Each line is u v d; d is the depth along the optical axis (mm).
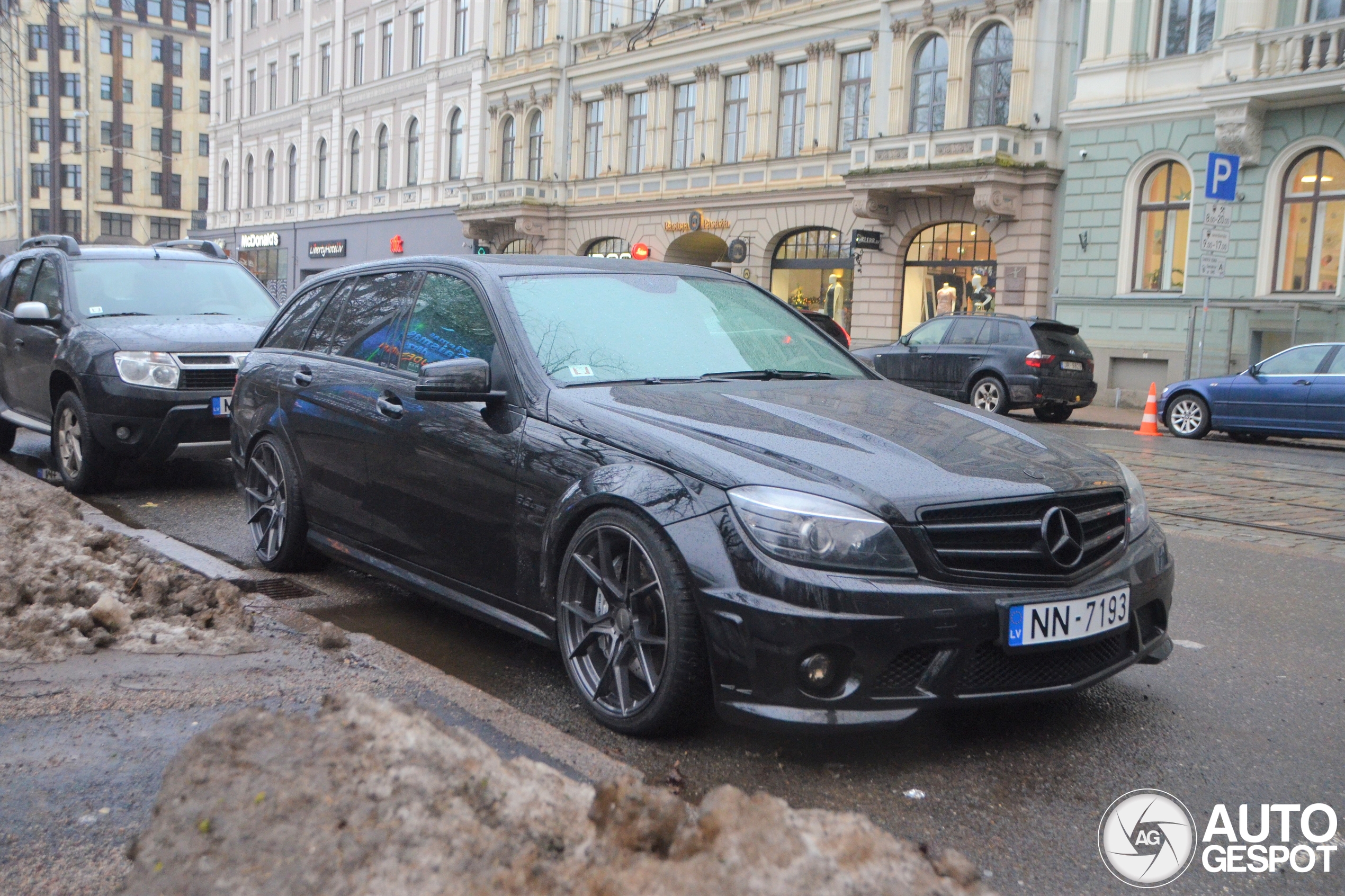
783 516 3215
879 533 3215
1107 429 17531
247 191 53750
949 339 19109
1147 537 3834
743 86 29516
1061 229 23234
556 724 3693
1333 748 3660
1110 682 4273
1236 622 5242
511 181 35219
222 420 7945
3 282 10047
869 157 25172
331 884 1960
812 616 3117
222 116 55656
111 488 8383
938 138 23906
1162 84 21562
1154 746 3629
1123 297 22125
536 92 35500
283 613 4773
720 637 3225
